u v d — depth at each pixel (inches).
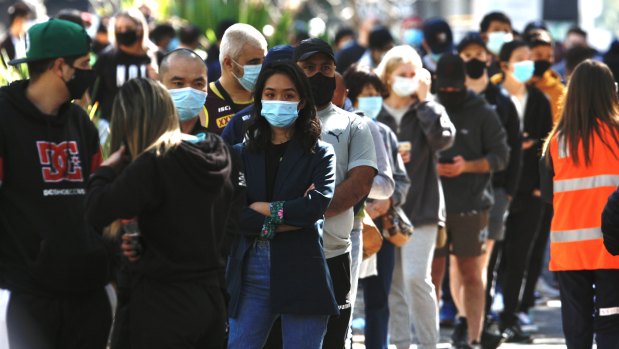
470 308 848.9
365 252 684.7
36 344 507.8
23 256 507.2
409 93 788.6
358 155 612.7
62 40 516.1
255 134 570.3
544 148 690.8
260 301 565.6
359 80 763.4
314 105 568.1
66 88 520.7
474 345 852.0
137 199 473.7
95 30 1427.2
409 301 784.3
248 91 697.6
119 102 486.0
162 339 486.6
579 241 660.7
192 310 490.0
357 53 1350.9
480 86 919.7
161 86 489.7
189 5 1496.1
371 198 728.3
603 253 651.5
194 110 580.7
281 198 563.8
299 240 558.9
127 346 495.2
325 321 568.7
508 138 905.5
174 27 1441.9
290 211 550.6
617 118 663.1
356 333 944.9
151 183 478.0
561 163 671.1
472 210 842.2
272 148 571.5
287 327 565.3
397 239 737.0
